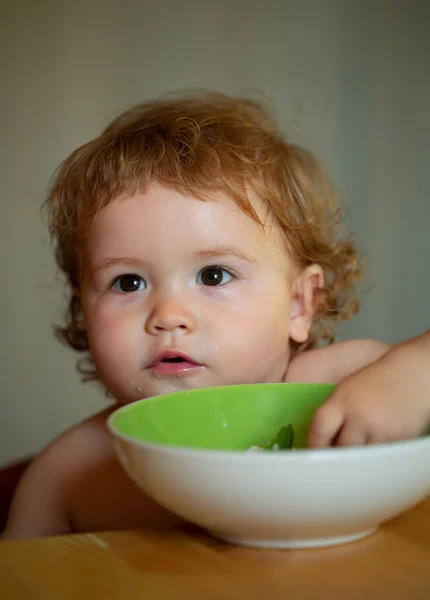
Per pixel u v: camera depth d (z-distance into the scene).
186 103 1.36
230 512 0.48
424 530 0.55
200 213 0.93
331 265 1.32
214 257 0.93
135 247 0.93
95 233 0.97
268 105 1.90
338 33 1.96
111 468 1.07
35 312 2.05
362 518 0.49
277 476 0.45
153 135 1.09
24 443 2.09
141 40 1.98
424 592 0.44
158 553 0.51
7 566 0.49
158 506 1.03
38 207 2.01
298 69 1.98
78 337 1.46
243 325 0.93
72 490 1.08
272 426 0.74
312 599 0.43
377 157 1.96
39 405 2.09
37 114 1.99
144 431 0.64
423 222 1.98
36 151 2.00
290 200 1.15
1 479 1.24
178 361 0.90
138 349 0.91
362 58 1.96
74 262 1.17
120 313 0.93
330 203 1.39
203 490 0.47
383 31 1.96
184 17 1.98
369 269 1.95
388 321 1.98
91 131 1.99
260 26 1.98
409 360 0.65
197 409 0.72
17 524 1.08
